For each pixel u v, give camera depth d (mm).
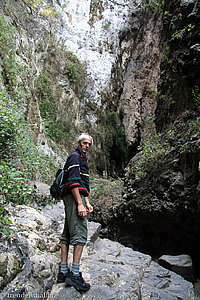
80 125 13609
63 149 11414
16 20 8039
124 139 15586
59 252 2967
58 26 14719
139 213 6684
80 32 15859
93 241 4047
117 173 15125
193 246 5891
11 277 1896
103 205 8508
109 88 15789
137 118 16188
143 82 16328
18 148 4551
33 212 3336
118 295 2244
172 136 6324
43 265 2207
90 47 15781
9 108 4496
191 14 6574
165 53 8055
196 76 5969
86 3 16828
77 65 14414
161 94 7988
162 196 5934
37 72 12016
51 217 3896
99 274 2643
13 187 3195
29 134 5883
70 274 2240
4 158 4070
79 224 2312
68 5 16125
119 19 17047
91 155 13688
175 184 5445
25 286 1897
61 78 13328
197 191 4758
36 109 7324
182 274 4586
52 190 2480
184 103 6496
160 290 2648
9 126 4203
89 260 3125
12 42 6633
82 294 2178
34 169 5027
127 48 17078
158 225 6488
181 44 6922
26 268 2062
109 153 14812
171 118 7059
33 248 2402
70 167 2391
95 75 15211
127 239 7441
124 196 7340
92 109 14594
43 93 11625
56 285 2238
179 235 6160
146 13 16516
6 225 2371
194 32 6340
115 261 3193
